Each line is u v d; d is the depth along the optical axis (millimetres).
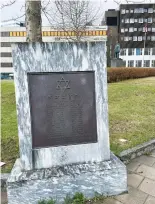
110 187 2852
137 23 52000
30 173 2725
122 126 5070
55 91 2770
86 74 2809
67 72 2758
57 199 2736
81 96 2828
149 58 53250
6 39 50469
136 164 3637
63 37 13719
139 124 5188
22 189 2648
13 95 8094
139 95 8359
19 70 2629
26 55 2621
